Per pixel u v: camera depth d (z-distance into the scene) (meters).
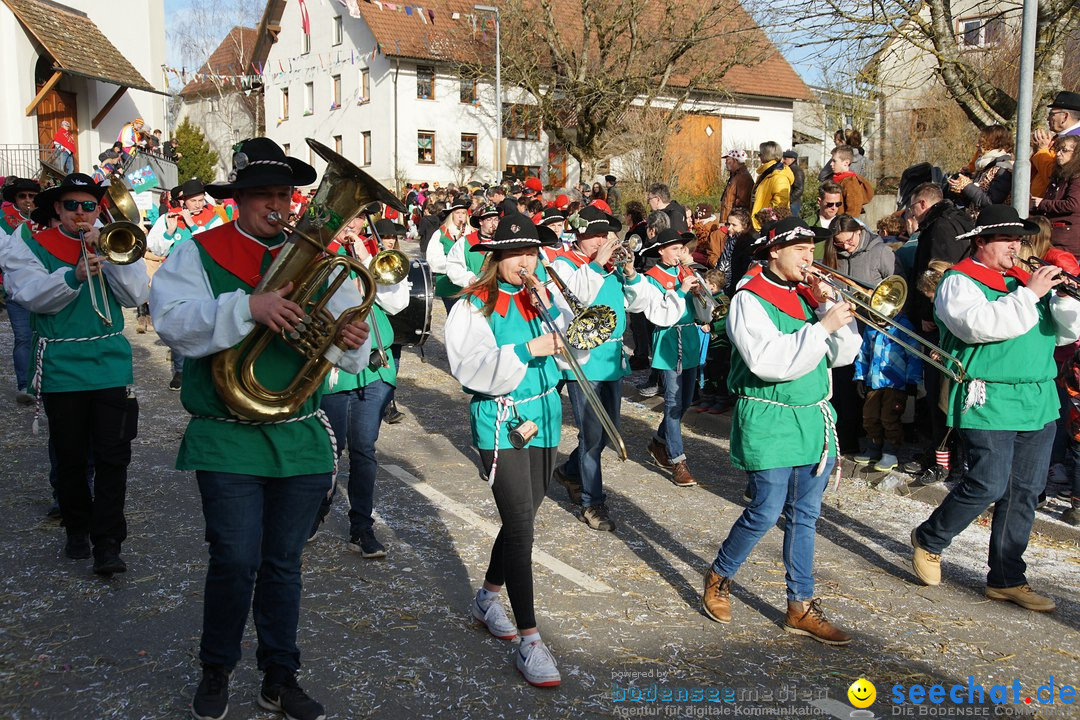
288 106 37.78
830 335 4.17
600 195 14.52
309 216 3.19
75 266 4.67
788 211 9.25
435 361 10.98
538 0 27.45
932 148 17.81
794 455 4.07
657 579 4.83
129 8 23.06
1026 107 6.50
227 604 3.27
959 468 6.33
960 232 6.26
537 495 3.86
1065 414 6.22
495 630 4.10
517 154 33.81
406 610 4.34
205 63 43.28
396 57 31.50
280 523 3.36
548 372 3.90
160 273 3.29
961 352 4.56
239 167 3.26
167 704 3.48
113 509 4.59
